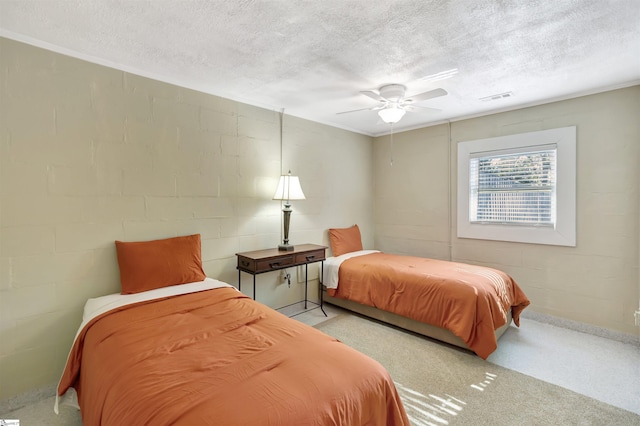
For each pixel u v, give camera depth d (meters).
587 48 2.11
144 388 1.17
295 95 3.03
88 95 2.20
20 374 1.96
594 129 2.91
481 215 3.70
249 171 3.20
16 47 1.93
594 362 2.44
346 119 3.90
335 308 3.68
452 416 1.83
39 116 2.01
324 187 4.02
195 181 2.78
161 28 1.86
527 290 3.35
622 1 1.61
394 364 2.42
